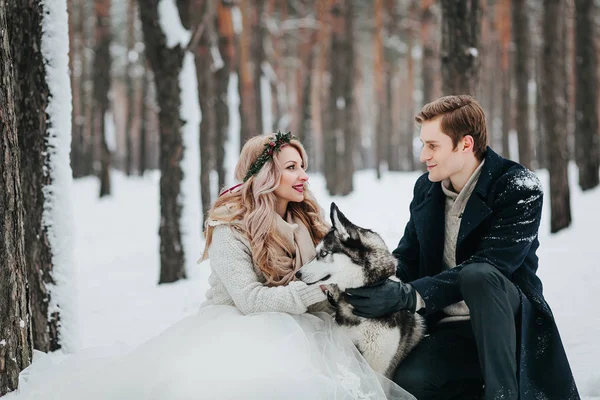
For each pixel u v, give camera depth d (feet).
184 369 8.37
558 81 31.89
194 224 28.12
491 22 75.51
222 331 8.79
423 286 8.76
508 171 9.32
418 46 92.48
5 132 9.47
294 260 10.00
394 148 110.52
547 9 32.68
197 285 25.36
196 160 28.17
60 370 9.34
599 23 59.72
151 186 76.02
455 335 9.49
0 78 9.42
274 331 8.58
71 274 13.79
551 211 31.55
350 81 61.36
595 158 42.19
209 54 37.68
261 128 62.08
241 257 9.52
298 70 92.12
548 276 20.43
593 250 24.16
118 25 90.63
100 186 68.13
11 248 9.53
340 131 61.93
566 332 13.56
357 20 87.20
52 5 13.35
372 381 8.69
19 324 9.64
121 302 23.57
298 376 8.11
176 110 27.53
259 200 9.77
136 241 45.85
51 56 13.37
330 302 9.92
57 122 13.53
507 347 8.05
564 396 8.53
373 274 9.25
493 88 80.12
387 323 9.36
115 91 127.85
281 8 77.30
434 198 9.87
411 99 91.35
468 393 9.34
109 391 8.40
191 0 28.43
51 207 13.50
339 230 9.29
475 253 9.06
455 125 9.20
